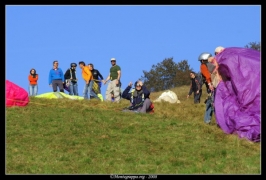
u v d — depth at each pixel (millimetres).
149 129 19641
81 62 29703
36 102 24016
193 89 29625
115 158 16641
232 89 20359
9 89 22766
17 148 17266
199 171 15484
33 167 15719
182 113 23750
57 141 18109
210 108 21109
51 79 30422
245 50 20938
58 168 15750
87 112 22297
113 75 28594
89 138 18469
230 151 17281
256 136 18703
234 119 19391
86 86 29562
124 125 20125
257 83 19859
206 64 21359
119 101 27906
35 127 19656
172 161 16297
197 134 19125
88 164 16156
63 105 23812
